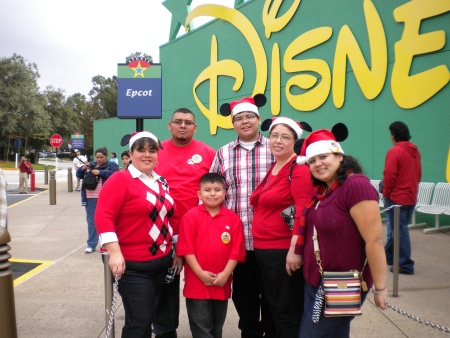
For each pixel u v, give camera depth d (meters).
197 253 3.36
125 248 3.08
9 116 47.47
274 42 12.38
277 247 3.14
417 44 8.23
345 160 2.51
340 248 2.43
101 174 7.07
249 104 3.57
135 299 3.10
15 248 7.58
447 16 7.77
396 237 4.77
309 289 2.63
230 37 14.55
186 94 17.47
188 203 3.70
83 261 6.64
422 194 8.29
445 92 7.85
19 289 5.30
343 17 10.00
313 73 10.95
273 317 3.32
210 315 3.40
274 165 3.36
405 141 5.59
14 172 37.12
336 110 10.24
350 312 2.39
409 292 4.89
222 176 3.63
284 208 3.14
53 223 10.20
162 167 3.77
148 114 10.24
